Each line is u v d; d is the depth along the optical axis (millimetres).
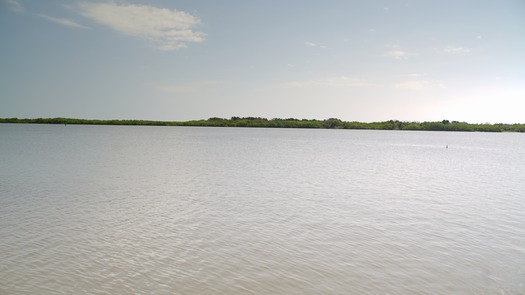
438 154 63781
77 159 44781
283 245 14867
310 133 174500
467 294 11078
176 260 13203
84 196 23297
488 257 13859
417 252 14297
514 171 40438
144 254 13695
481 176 36031
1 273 11938
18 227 16562
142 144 76625
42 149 58000
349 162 47375
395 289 11352
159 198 23047
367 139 121812
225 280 11766
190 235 15891
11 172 33250
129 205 21062
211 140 96875
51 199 22281
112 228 16656
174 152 57750
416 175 36062
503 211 20922
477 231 17062
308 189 26984
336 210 20641
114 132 148500
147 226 17062
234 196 24031
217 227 17094
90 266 12562
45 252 13695
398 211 20641
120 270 12320
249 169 38031
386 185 29484
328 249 14500
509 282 11852
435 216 19656
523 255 14094
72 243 14664
